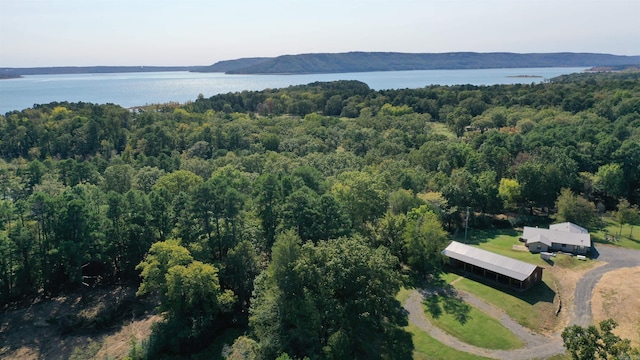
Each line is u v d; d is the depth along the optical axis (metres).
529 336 52.53
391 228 71.44
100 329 60.59
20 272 65.81
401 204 80.62
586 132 127.19
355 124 176.75
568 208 88.88
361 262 50.12
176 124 170.25
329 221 64.38
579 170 111.44
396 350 50.16
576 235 77.88
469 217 93.69
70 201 66.19
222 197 64.75
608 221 94.31
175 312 55.66
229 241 65.06
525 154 114.06
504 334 52.75
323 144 143.25
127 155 134.25
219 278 61.34
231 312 59.88
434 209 81.62
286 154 127.12
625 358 33.84
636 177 106.25
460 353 49.44
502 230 91.81
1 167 110.38
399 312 57.88
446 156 117.56
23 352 55.66
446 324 54.88
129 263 71.38
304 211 63.78
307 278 49.09
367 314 49.62
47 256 67.19
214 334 57.25
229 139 148.12
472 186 93.62
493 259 67.88
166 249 57.31
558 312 57.53
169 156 133.50
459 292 63.06
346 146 146.25
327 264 50.12
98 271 73.88
